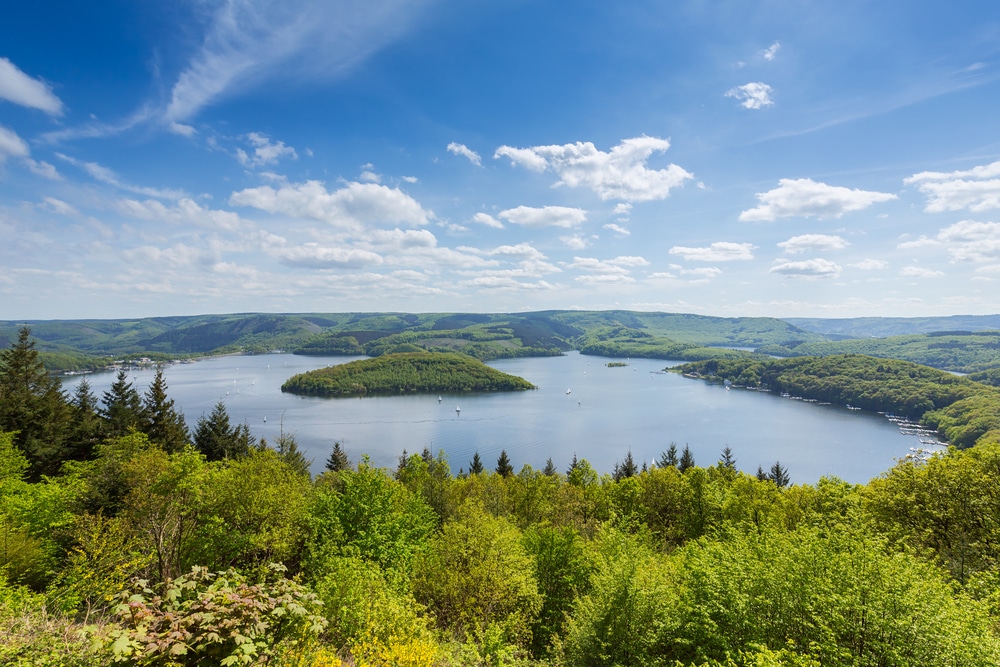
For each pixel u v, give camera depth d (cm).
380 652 1254
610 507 6019
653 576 2373
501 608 2784
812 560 1841
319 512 2966
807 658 1427
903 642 1492
